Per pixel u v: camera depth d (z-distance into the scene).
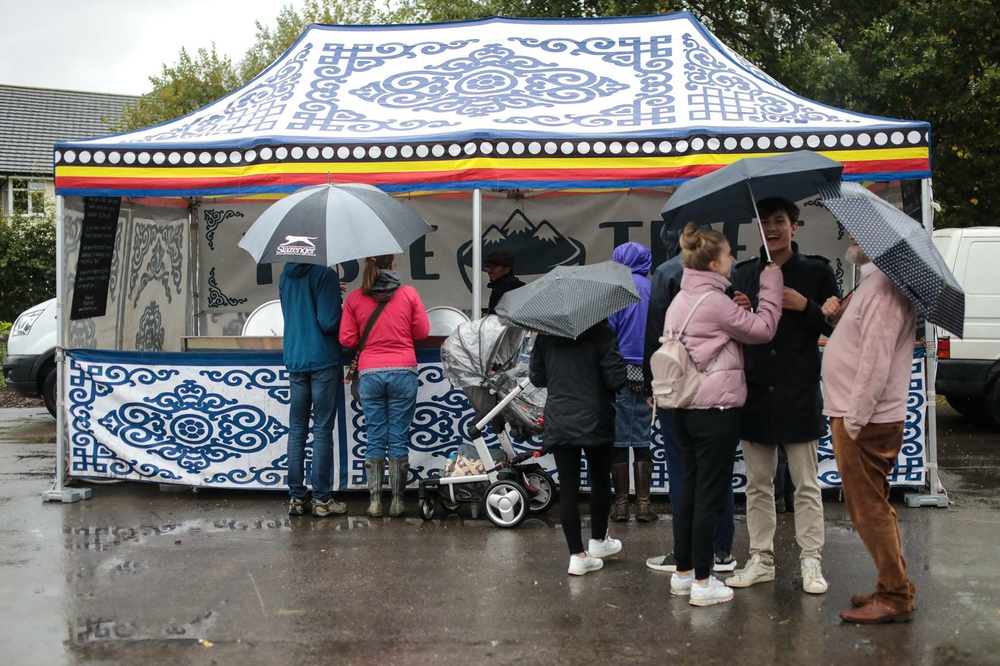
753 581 4.77
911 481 6.56
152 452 6.91
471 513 6.41
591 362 4.86
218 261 9.62
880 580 4.28
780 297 4.36
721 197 4.52
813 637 4.09
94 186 6.61
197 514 6.43
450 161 6.51
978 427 10.66
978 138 15.20
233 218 9.59
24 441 10.00
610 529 5.99
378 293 6.20
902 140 6.24
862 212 4.09
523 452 6.41
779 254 4.61
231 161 6.59
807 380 4.54
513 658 3.91
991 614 4.36
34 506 6.70
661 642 4.05
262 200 9.57
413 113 7.28
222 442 6.85
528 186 6.47
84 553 5.48
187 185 6.59
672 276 4.81
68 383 6.95
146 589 4.82
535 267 9.48
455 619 4.36
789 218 4.54
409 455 6.72
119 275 7.93
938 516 6.26
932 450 6.56
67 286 7.00
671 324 4.43
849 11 15.95
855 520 4.30
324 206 5.84
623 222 9.38
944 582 4.84
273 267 9.63
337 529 6.01
